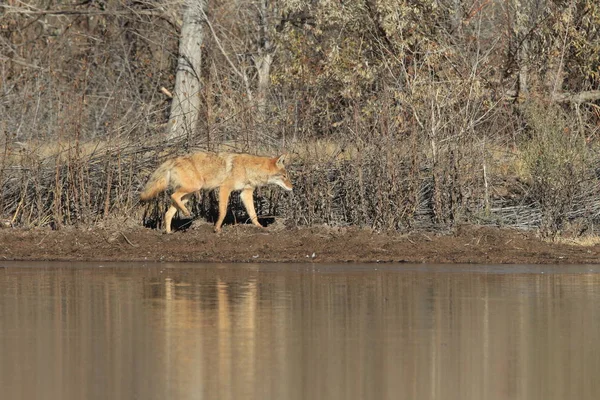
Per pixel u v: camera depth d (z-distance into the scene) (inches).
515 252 1662.2
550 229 1777.8
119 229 1774.1
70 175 1829.5
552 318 1109.1
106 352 935.0
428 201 1883.6
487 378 854.5
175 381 834.2
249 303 1198.3
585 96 2368.4
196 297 1242.6
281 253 1659.7
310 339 994.1
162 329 1039.0
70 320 1090.1
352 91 2303.2
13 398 786.8
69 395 792.9
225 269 1519.4
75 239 1727.4
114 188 1887.3
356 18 2397.9
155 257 1646.2
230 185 1784.0
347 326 1058.7
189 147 1929.1
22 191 1863.9
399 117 1983.3
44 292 1284.4
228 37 2947.8
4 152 1877.5
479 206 1867.6
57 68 3034.0
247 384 825.5
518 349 956.6
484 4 2397.9
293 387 818.8
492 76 2359.7
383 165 1811.0
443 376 858.8
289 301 1214.9
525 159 1909.4
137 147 1920.5
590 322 1084.5
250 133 1979.6
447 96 2028.8
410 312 1142.3
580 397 799.7
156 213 1871.3
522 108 2230.6
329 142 1998.0
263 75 2721.5
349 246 1686.8
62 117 2027.6
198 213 1894.7
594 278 1424.7
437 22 2401.6
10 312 1138.7
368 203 1839.3
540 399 794.8
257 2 2851.9
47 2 3366.1
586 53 2396.7
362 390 812.6
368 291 1295.5
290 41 2516.0
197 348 952.9
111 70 3117.6
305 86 2442.2
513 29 2427.4
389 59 2337.6
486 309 1162.6
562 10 2394.2
